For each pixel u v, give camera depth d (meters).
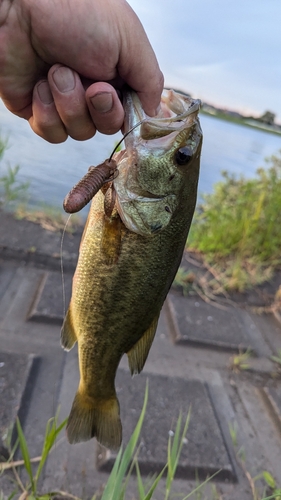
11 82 0.18
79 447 0.26
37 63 0.17
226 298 0.51
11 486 0.23
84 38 0.16
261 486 0.27
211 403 0.33
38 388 0.30
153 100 0.18
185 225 0.20
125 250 0.19
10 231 0.53
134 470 0.26
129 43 0.16
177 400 0.32
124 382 0.33
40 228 0.57
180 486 0.26
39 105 0.18
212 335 0.42
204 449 0.28
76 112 0.17
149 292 0.20
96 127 0.18
